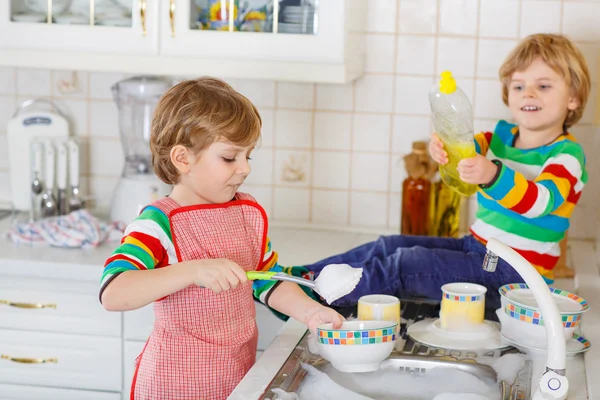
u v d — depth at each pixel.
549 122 1.92
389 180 2.53
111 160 2.62
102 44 2.25
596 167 2.39
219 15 2.21
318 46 2.17
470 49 2.42
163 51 2.24
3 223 2.46
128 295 1.32
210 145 1.45
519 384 1.33
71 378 2.15
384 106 2.49
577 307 1.51
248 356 1.52
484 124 2.45
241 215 1.54
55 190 2.47
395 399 1.34
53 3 2.25
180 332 1.45
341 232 2.52
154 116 1.50
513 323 1.50
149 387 1.46
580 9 2.36
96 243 2.21
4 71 2.60
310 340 1.51
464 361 1.43
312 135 2.53
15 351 2.15
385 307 1.54
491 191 1.68
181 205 1.50
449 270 1.84
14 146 2.54
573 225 2.45
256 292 1.58
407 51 2.45
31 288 2.11
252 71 2.21
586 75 1.93
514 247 1.86
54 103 2.61
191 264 1.34
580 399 1.25
